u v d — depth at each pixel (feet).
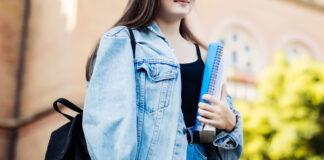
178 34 5.70
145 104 4.66
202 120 4.85
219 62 5.27
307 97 28.96
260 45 39.24
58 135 5.05
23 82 36.81
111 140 4.23
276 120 28.71
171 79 4.84
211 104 5.06
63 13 30.60
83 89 28.04
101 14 29.25
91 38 28.71
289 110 28.89
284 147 27.63
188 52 5.57
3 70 36.68
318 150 28.17
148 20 5.19
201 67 5.45
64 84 28.60
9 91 36.73
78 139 4.82
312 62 30.45
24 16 38.29
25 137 34.14
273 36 40.65
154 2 5.22
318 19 44.50
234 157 5.28
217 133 5.19
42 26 34.68
